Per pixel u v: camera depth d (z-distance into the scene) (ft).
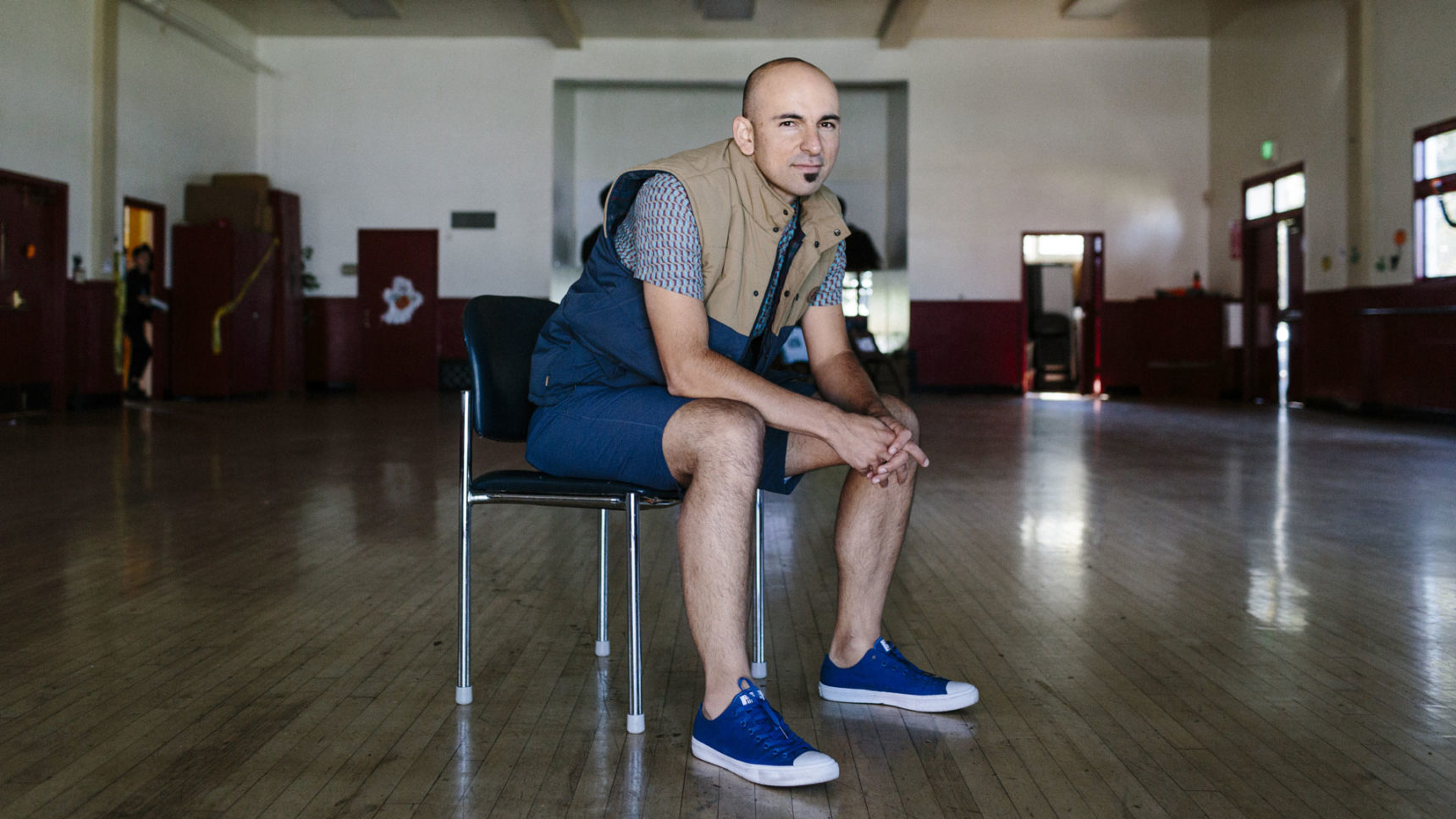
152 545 10.30
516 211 40.68
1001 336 40.70
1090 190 40.34
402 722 5.41
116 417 26.81
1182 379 38.99
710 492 4.75
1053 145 40.32
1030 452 19.60
